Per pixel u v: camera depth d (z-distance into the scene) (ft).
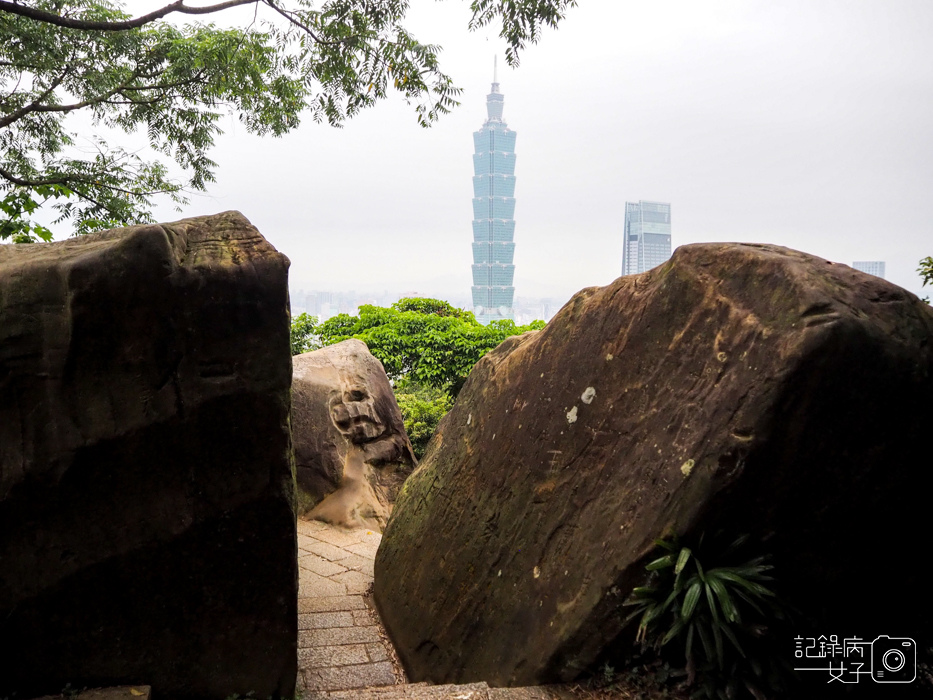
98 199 34.22
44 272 8.95
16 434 8.94
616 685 9.53
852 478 8.38
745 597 8.27
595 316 11.50
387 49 26.94
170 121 33.50
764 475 8.27
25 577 9.09
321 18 26.53
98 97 32.42
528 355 13.24
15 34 29.63
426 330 45.47
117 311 8.84
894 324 8.02
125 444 9.12
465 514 13.71
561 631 10.02
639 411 10.00
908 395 8.02
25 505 9.01
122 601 9.47
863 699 9.21
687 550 8.52
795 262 8.50
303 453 25.07
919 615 9.66
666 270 10.21
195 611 9.74
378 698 9.93
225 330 9.19
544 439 11.84
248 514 9.66
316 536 22.98
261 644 10.00
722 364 8.77
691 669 8.82
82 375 9.01
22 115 30.71
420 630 13.97
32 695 9.21
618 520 9.71
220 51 29.71
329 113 29.37
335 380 26.73
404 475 26.78
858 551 8.90
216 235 9.77
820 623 9.14
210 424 9.30
